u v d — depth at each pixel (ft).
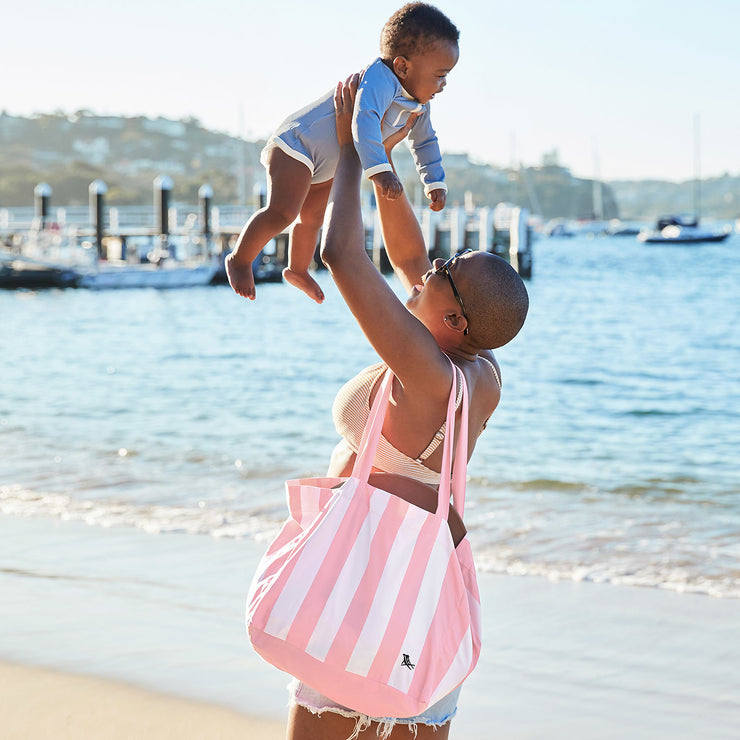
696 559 18.03
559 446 33.50
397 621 5.82
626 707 11.30
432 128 8.10
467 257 6.70
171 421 37.70
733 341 72.18
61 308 99.60
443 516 6.10
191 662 12.48
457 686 6.14
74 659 12.53
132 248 129.49
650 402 45.06
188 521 20.30
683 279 151.12
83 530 19.49
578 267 190.90
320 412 40.78
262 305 106.83
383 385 6.36
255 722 10.73
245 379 53.01
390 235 7.76
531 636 13.71
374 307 6.18
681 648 13.21
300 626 5.69
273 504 22.18
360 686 5.76
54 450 30.19
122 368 57.52
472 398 6.73
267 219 7.25
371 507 5.99
